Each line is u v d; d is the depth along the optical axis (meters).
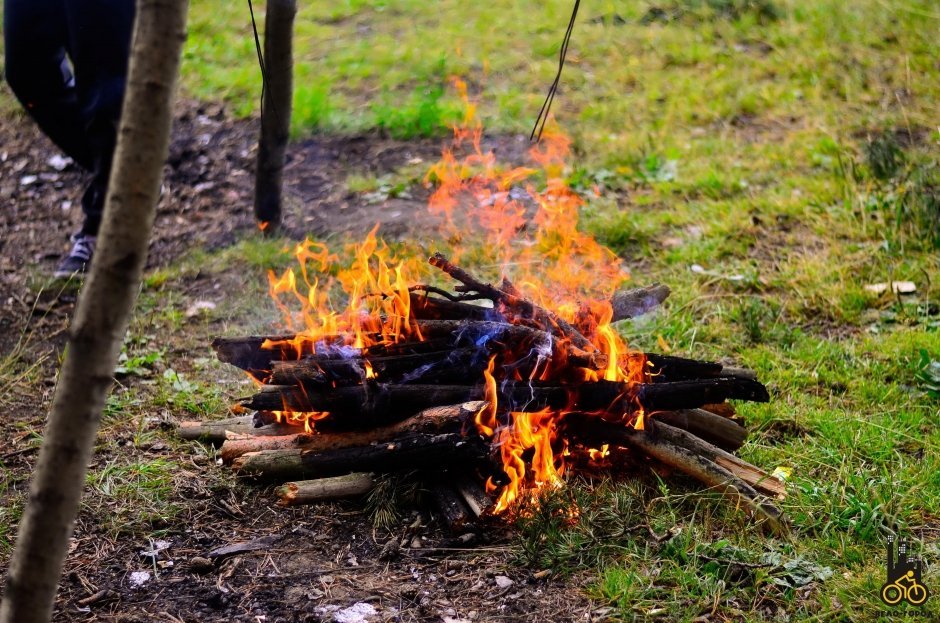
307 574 3.04
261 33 9.07
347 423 3.42
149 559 3.11
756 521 3.18
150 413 3.98
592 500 3.26
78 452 2.00
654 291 4.07
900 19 8.36
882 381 4.11
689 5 9.05
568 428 3.38
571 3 9.52
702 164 6.34
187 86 7.82
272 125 5.39
